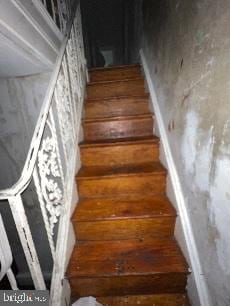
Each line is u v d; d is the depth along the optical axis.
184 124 1.31
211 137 0.93
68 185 1.52
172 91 1.59
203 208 1.06
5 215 2.12
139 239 1.50
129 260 1.33
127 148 1.88
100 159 1.91
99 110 2.41
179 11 1.42
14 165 2.10
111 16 5.56
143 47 3.22
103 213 1.51
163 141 1.77
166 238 1.50
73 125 1.79
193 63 1.16
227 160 0.79
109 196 1.73
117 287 1.29
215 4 0.90
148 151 1.89
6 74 1.61
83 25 5.10
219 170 0.86
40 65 1.48
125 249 1.42
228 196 0.80
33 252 0.97
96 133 2.17
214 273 0.98
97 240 1.52
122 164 1.91
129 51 5.93
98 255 1.38
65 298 1.20
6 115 1.88
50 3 1.92
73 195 1.57
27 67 1.48
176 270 1.23
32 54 1.26
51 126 1.26
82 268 1.28
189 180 1.25
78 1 2.61
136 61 4.09
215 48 0.89
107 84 2.71
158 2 2.12
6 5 0.92
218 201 0.89
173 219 1.46
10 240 2.26
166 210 1.48
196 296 1.12
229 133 0.77
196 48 1.11
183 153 1.34
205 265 1.08
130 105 2.38
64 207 1.41
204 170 1.02
